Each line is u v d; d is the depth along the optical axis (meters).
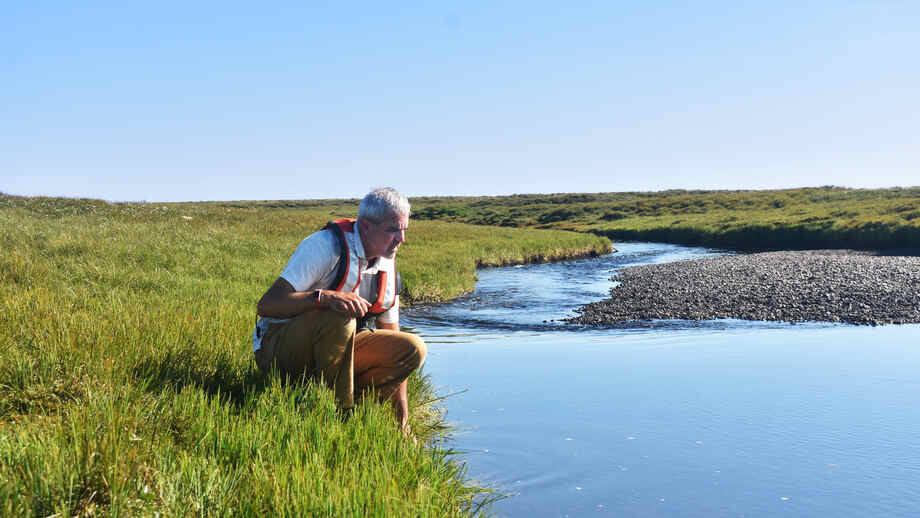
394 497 2.43
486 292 17.31
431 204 131.88
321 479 2.43
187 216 27.23
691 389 5.91
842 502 3.34
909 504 3.31
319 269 3.39
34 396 3.10
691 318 12.61
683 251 36.59
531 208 102.69
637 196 133.50
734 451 4.16
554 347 8.77
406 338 3.66
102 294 7.89
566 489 3.48
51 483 2.11
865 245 34.75
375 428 3.21
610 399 5.50
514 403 5.34
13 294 5.68
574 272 23.50
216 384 3.75
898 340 9.32
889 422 4.81
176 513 2.14
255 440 2.78
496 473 3.70
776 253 31.03
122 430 2.61
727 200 80.06
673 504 3.30
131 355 3.80
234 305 8.02
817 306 13.36
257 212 35.16
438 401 5.39
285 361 3.54
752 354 8.10
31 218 19.69
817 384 6.14
